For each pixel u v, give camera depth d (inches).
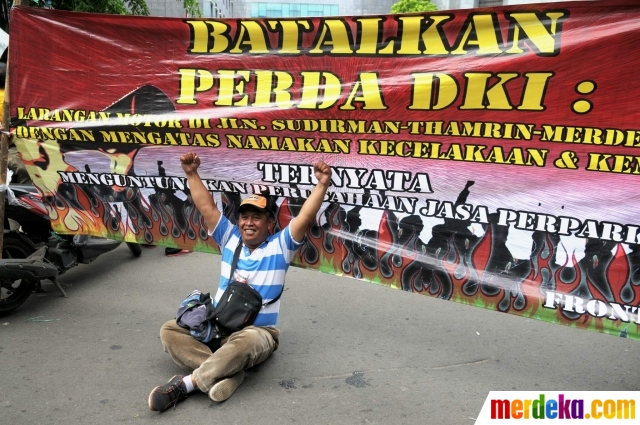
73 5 297.1
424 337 145.9
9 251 154.3
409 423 103.0
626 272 105.5
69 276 194.9
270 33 125.0
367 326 153.0
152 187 142.0
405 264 124.2
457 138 114.7
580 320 110.3
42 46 140.6
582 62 102.4
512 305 115.6
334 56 121.2
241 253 119.3
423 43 114.0
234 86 130.0
